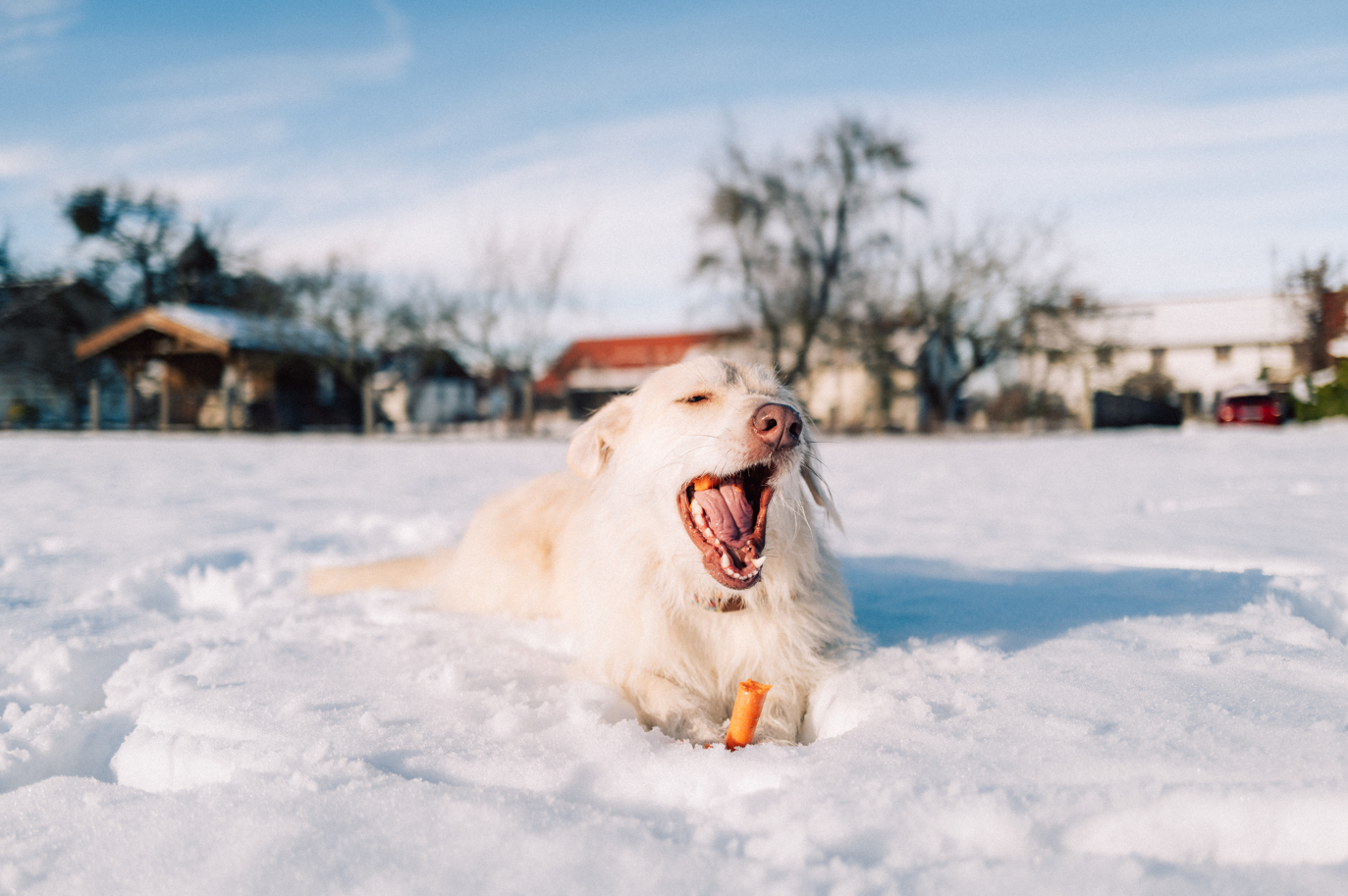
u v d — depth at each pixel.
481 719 2.12
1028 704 2.08
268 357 36.09
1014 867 1.31
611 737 1.97
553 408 51.84
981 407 39.31
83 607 3.68
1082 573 4.11
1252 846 1.44
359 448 20.33
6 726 2.28
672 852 1.38
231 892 1.32
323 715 2.13
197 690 2.39
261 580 4.51
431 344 38.09
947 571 4.33
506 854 1.39
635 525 2.77
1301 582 3.58
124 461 14.38
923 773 1.67
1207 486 8.52
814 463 3.05
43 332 43.41
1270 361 48.72
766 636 2.61
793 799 1.56
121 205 47.66
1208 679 2.23
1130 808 1.48
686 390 2.81
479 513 4.12
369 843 1.44
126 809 1.62
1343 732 1.77
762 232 36.09
